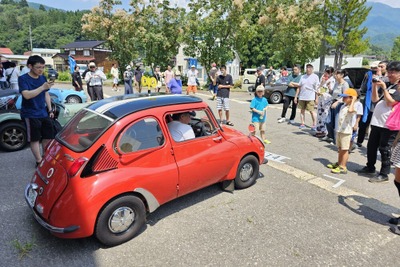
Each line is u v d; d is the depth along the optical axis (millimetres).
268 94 13867
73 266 2984
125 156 3283
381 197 4582
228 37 21469
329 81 7695
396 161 3662
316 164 5961
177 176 3684
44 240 3389
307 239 3469
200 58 21641
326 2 21547
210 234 3549
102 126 3334
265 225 3748
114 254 3176
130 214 3354
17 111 6477
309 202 4375
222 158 4211
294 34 23062
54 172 3203
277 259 3119
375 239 3500
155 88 15492
